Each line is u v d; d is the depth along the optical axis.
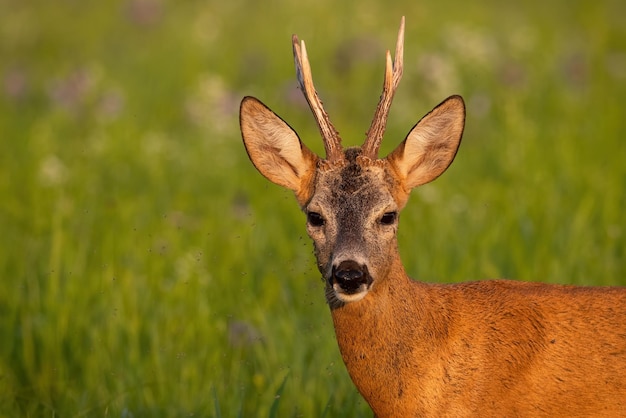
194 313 11.58
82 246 12.83
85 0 29.66
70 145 17.83
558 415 8.59
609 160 15.34
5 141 18.23
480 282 9.06
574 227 12.90
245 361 10.77
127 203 14.78
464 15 26.75
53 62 24.44
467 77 20.56
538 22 26.52
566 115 18.12
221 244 13.46
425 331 8.62
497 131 17.28
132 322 11.25
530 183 14.59
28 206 14.97
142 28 26.12
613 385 8.50
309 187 9.15
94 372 10.86
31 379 10.92
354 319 8.66
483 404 8.55
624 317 8.64
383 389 8.70
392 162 9.16
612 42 24.03
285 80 20.97
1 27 27.03
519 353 8.56
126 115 19.09
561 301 8.75
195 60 22.77
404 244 13.03
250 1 27.66
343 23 24.28
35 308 11.67
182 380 10.49
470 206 14.15
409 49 22.31
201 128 18.20
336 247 8.55
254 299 11.95
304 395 10.22
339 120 18.88
